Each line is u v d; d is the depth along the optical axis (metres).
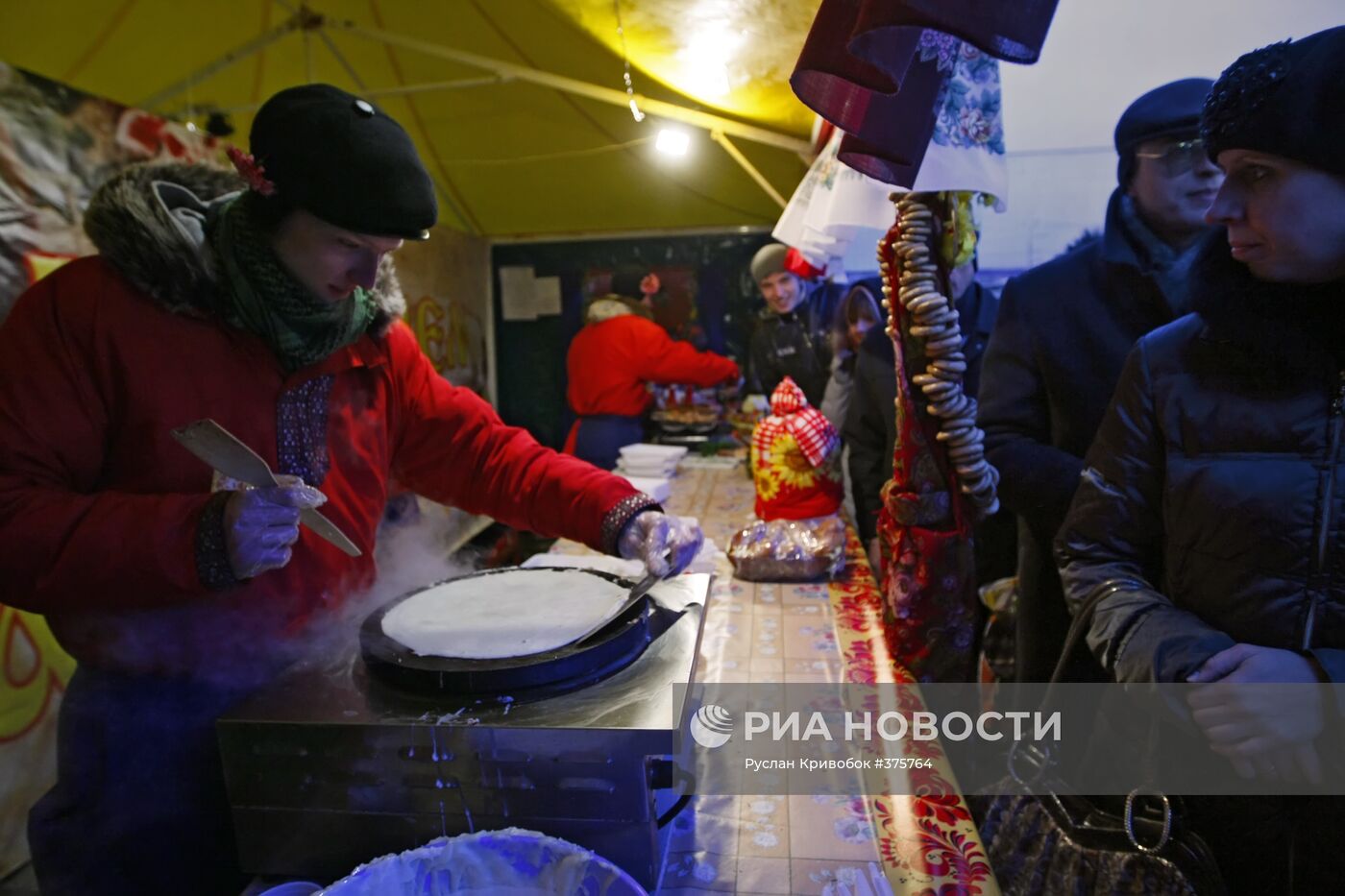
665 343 3.55
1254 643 0.76
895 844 0.73
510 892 0.58
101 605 0.72
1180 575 0.83
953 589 1.13
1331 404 0.72
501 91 3.06
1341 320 0.71
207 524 0.69
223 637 0.88
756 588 1.48
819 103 0.70
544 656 0.68
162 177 0.92
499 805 0.63
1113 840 0.89
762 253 2.71
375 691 0.68
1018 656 1.37
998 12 0.53
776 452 1.54
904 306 1.07
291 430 0.90
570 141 3.35
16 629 1.58
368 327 0.99
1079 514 0.94
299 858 0.66
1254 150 0.63
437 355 3.72
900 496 1.14
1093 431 1.25
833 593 1.44
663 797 0.77
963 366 1.05
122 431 0.84
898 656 1.18
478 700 0.66
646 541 0.92
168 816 0.92
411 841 0.64
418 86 2.76
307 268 0.82
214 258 0.84
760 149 3.03
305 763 0.64
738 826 0.76
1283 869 0.81
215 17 2.60
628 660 0.72
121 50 2.56
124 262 0.80
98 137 1.75
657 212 4.00
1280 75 0.61
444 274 3.79
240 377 0.87
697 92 2.36
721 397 3.74
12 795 1.55
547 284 4.34
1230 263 0.75
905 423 1.13
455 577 0.91
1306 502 0.73
